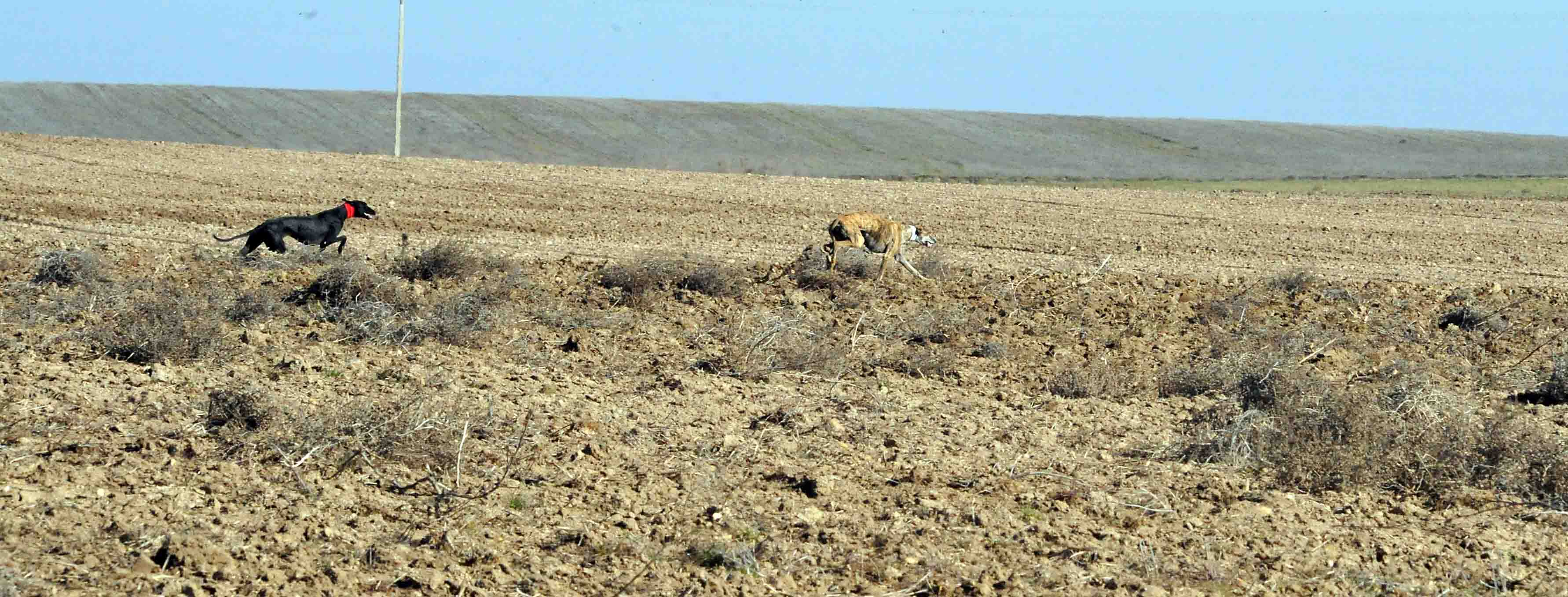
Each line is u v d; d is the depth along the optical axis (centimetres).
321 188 6116
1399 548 1462
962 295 3284
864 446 1820
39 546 1280
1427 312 3262
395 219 4928
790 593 1288
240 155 7775
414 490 1535
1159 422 2028
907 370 2392
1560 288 3750
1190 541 1465
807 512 1511
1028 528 1492
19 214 4566
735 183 7256
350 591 1228
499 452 1686
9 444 1619
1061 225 5638
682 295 3095
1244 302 3186
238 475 1540
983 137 19162
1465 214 6850
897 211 5938
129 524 1354
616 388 2123
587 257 3862
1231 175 16388
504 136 17450
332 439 1662
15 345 2244
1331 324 3053
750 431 1881
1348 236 5491
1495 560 1426
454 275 3180
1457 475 1722
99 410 1803
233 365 2159
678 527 1449
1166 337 2848
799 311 2927
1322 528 1526
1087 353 2638
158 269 3192
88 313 2591
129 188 5734
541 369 2278
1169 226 5738
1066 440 1898
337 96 18812
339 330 2495
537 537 1403
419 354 2348
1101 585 1332
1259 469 1770
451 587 1254
